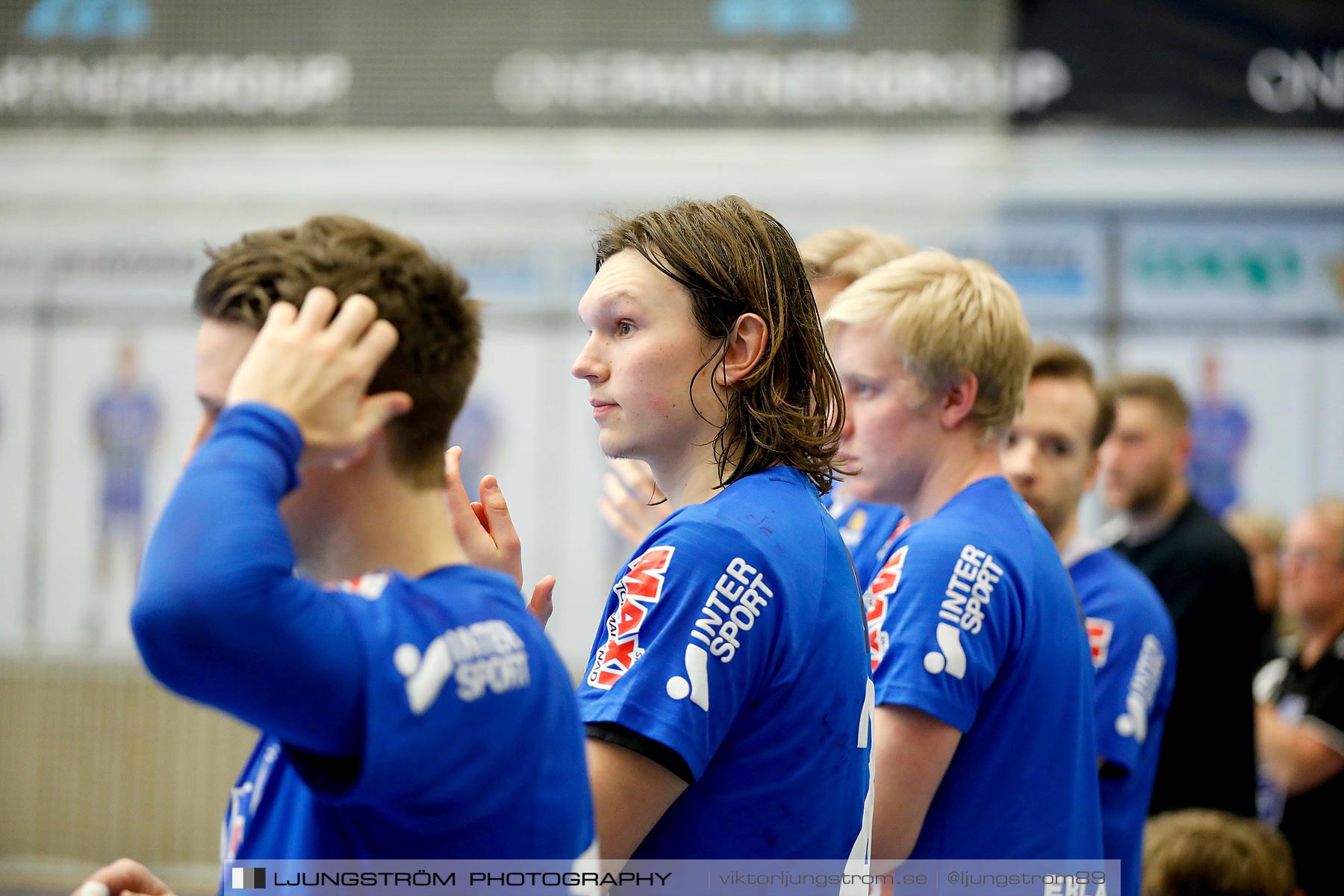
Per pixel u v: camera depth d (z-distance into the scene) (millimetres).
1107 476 5672
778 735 2088
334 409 1630
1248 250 12523
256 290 1717
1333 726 5414
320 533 1774
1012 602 2707
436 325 1779
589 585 12961
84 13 12625
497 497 2447
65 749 11008
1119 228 12586
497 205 12812
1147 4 12023
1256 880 3953
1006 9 12148
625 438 2279
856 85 12289
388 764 1536
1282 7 11859
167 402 13141
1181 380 12602
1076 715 2809
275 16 12617
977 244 12578
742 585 2057
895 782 2562
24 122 12656
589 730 2023
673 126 12469
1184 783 5098
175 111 12664
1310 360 12492
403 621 1611
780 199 12414
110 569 13055
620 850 1982
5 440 13148
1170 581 5293
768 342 2287
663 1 12422
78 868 10531
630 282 2270
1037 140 12180
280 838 1717
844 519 3926
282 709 1496
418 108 12625
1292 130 11914
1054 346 4121
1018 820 2682
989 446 3020
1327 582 5863
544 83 12578
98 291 13109
